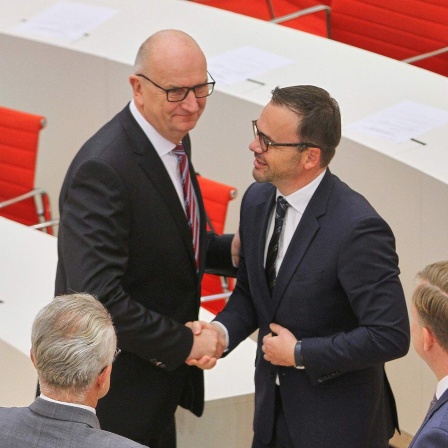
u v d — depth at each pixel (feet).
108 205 24.85
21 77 49.29
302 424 25.91
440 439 19.53
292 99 24.04
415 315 20.86
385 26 49.29
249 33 47.34
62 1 51.83
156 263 26.16
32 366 30.12
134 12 49.98
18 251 36.63
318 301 24.84
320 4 52.42
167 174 25.84
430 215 34.88
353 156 37.42
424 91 40.98
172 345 25.82
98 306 20.20
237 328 27.30
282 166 24.27
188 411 29.40
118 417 27.35
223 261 29.76
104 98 46.91
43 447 19.17
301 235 24.80
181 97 24.97
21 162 43.09
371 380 25.91
